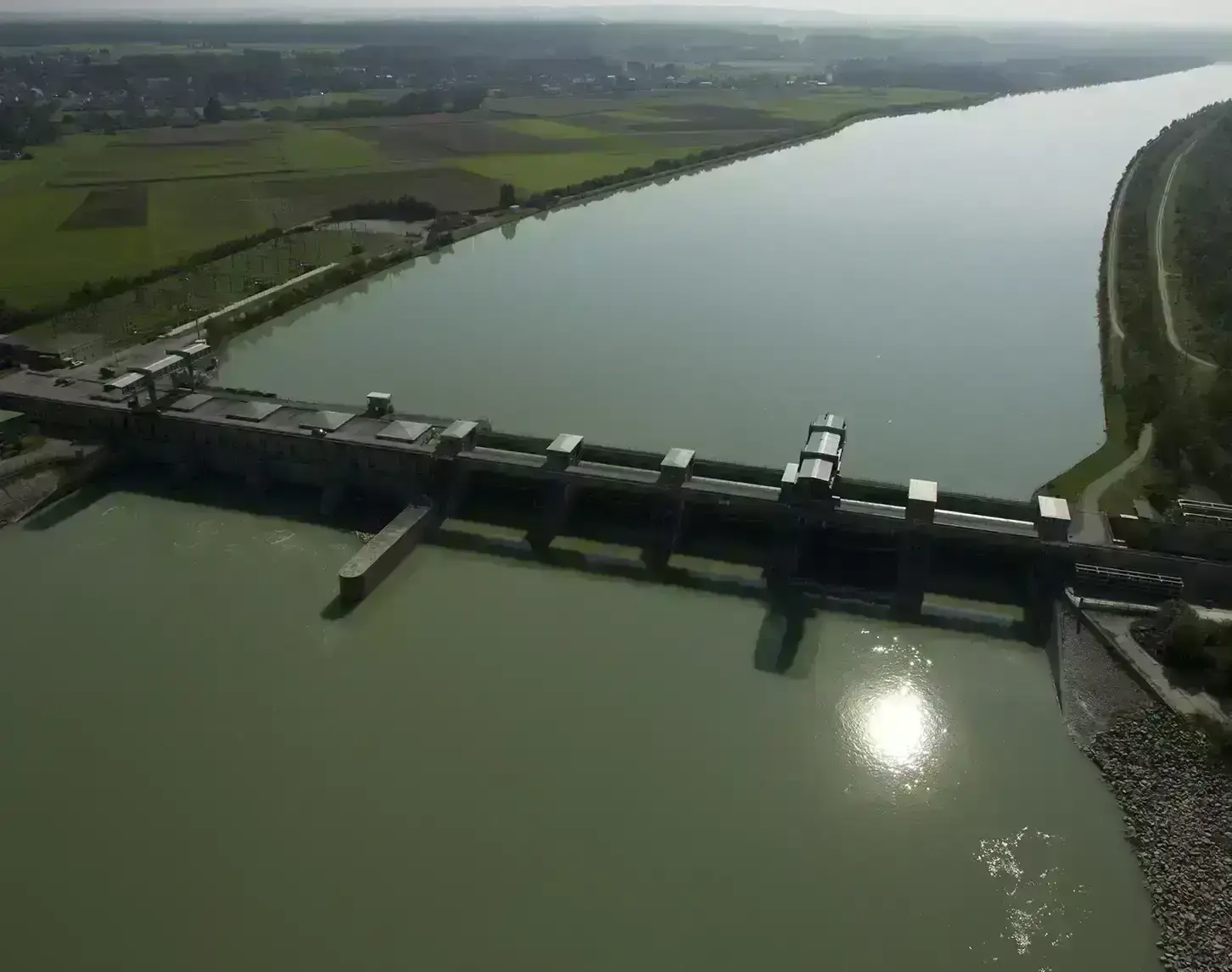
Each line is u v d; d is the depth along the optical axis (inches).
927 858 2154.3
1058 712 2576.3
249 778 2351.1
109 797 2298.2
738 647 2817.4
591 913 2028.8
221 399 3905.0
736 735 2492.6
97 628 2864.2
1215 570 2802.7
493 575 3142.2
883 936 1983.3
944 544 3149.6
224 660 2741.1
